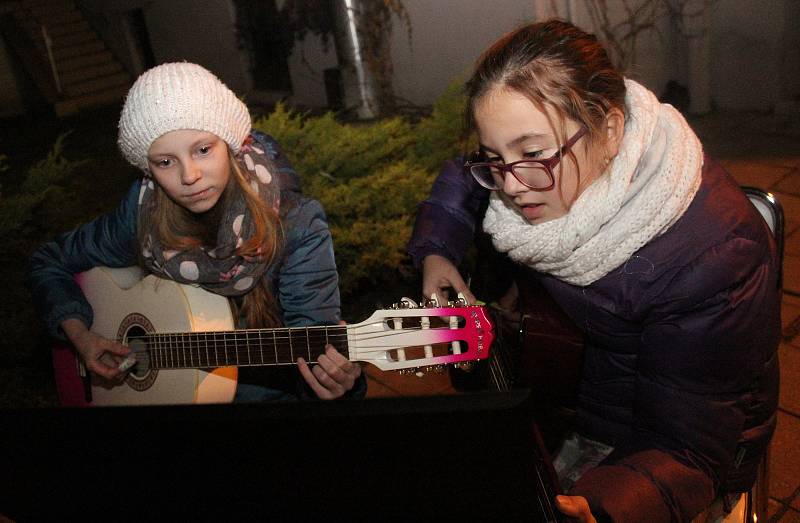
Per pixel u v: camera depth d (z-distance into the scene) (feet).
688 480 4.38
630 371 5.02
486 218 5.16
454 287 6.19
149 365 7.34
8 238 12.12
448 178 6.57
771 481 7.97
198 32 36.11
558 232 4.55
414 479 2.94
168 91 5.81
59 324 7.41
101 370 7.30
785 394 9.23
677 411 4.47
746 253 4.31
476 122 4.43
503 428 2.81
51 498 3.17
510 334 6.06
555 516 4.23
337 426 2.86
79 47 43.39
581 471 5.58
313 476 2.97
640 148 4.29
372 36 25.52
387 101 26.27
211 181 6.04
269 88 34.30
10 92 44.16
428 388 10.33
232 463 2.97
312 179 12.60
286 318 6.63
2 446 3.08
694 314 4.36
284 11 31.04
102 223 7.35
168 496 3.09
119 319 7.45
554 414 5.83
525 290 5.32
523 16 22.66
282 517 3.08
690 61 21.98
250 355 6.68
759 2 20.54
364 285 13.46
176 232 6.67
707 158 4.67
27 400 11.27
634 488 4.28
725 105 22.13
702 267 4.28
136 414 2.94
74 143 33.88
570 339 5.17
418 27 25.64
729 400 4.47
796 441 8.44
